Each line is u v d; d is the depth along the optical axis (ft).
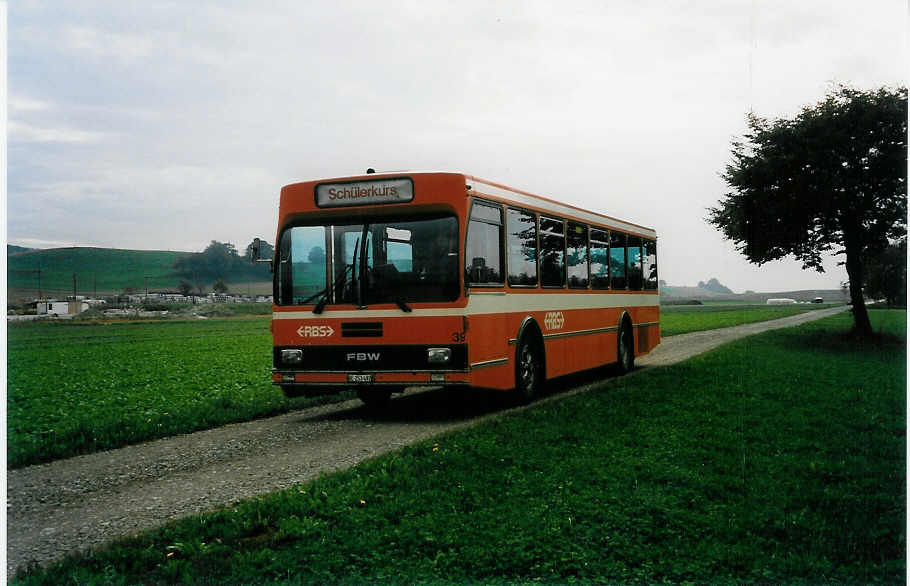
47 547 21.58
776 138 106.52
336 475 26.94
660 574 18.22
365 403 52.24
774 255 115.65
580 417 39.17
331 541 20.35
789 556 19.10
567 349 54.24
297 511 23.03
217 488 27.78
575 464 28.32
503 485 25.75
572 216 56.24
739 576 18.16
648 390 50.70
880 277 205.98
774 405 43.73
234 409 48.65
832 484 26.08
